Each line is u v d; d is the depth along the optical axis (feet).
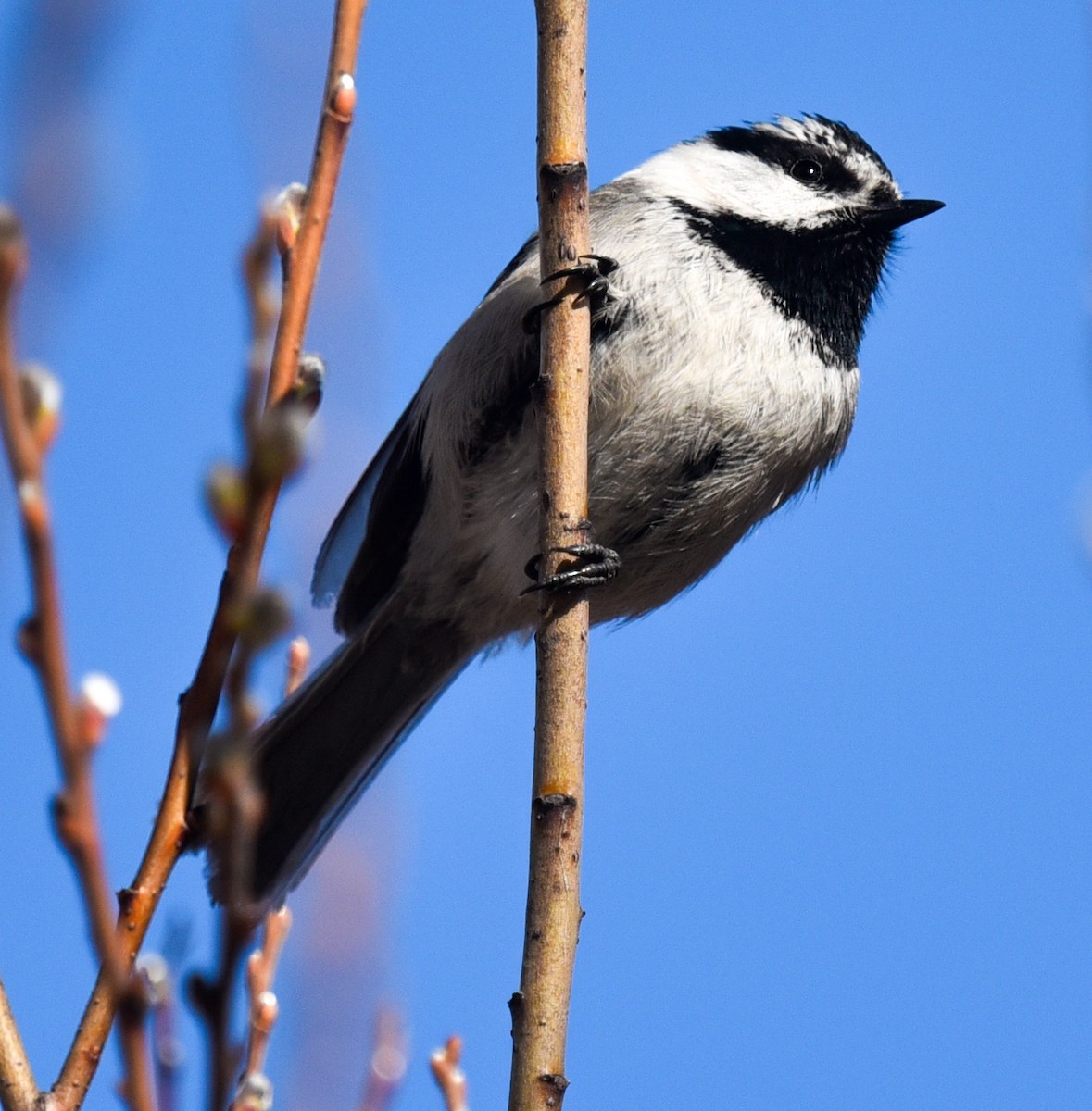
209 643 11.30
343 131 12.78
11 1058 11.83
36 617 8.43
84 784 8.59
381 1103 12.30
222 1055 8.05
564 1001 15.47
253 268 11.09
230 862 8.30
